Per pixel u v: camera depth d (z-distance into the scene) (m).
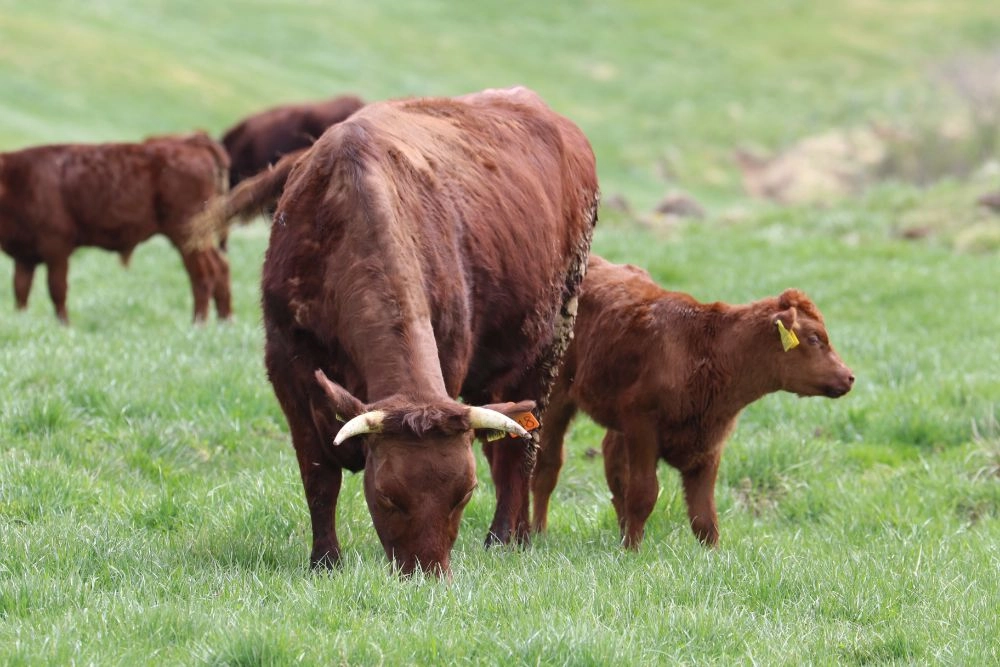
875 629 8.66
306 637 7.66
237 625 7.68
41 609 8.24
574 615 8.23
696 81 107.94
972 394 15.48
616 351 11.66
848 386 11.19
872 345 18.67
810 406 15.58
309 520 10.70
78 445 12.27
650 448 11.29
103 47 74.69
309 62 90.69
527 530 11.26
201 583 8.88
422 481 8.12
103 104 64.56
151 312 20.81
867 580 9.40
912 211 34.50
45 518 10.31
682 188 82.88
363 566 8.81
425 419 8.08
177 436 12.95
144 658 7.42
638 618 8.37
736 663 7.71
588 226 12.55
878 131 89.88
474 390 10.70
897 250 27.67
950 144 81.56
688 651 7.94
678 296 11.68
